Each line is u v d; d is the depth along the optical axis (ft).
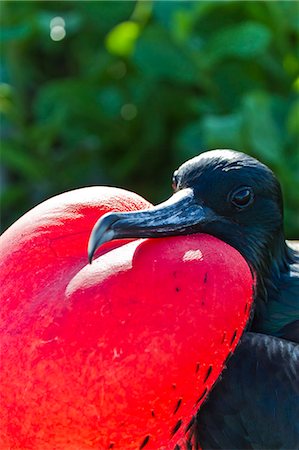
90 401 9.18
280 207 9.50
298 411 9.43
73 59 16.26
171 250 9.23
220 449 9.50
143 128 14.67
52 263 9.25
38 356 9.18
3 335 9.22
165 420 9.25
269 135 12.35
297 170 12.48
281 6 13.65
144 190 14.78
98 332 9.16
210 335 9.21
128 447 9.27
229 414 9.46
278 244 9.54
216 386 9.46
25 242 9.28
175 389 9.21
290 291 9.58
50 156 14.74
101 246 9.27
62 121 14.44
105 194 9.36
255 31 13.28
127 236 9.21
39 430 9.23
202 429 9.50
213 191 9.37
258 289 9.54
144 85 14.53
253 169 9.41
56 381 9.18
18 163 14.30
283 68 13.94
